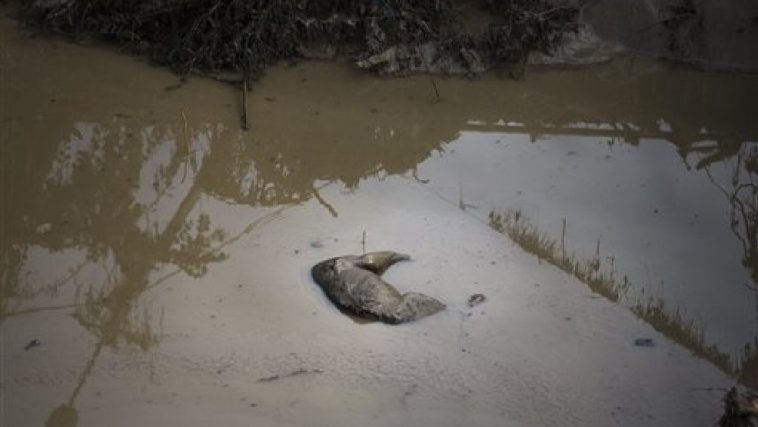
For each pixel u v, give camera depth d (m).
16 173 6.34
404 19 7.76
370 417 4.60
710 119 7.23
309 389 4.75
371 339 5.07
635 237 5.89
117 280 5.48
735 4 8.01
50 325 5.14
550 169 6.59
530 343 5.06
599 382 4.83
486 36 7.77
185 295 5.37
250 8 7.60
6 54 7.69
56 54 7.74
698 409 4.67
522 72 7.73
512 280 5.52
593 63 7.89
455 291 5.43
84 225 5.92
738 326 5.19
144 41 7.81
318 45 7.88
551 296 5.40
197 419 4.57
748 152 6.82
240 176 6.43
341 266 5.42
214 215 6.04
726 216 6.09
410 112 7.23
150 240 5.80
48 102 7.12
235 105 7.21
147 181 6.34
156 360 4.91
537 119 7.20
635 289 5.45
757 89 7.59
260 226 5.94
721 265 5.65
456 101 7.40
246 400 4.68
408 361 4.93
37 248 5.71
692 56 7.93
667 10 8.02
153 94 7.30
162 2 7.75
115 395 4.70
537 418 4.62
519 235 5.88
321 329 5.14
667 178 6.50
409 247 5.76
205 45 7.58
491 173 6.53
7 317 5.18
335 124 7.03
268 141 6.80
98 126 6.89
